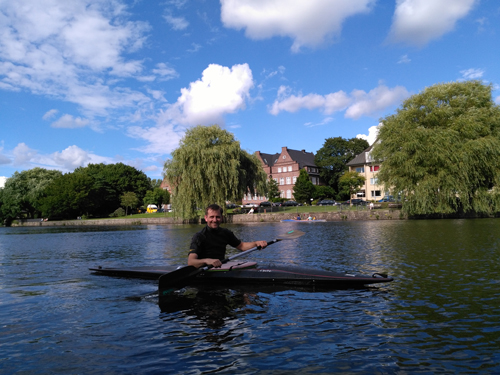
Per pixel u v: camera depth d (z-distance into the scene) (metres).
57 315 4.74
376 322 4.25
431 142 27.83
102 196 74.94
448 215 30.50
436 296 5.35
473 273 6.97
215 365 3.16
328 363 3.17
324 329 4.03
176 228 31.50
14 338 3.90
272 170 84.75
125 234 24.61
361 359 3.25
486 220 26.14
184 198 34.47
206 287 6.15
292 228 25.00
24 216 72.69
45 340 3.83
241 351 3.46
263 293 5.67
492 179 28.05
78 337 3.90
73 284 6.76
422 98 29.73
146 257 10.98
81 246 15.76
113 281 6.98
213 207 6.08
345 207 40.78
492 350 3.39
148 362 3.24
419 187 27.91
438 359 3.22
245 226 29.81
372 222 29.91
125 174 81.38
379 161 32.34
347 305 4.96
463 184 26.80
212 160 34.16
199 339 3.79
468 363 3.13
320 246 12.48
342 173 80.25
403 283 6.26
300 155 86.38
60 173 76.94
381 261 8.78
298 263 8.72
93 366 3.18
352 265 8.28
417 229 19.59
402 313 4.56
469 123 27.23
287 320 4.36
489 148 26.34
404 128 29.39
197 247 6.00
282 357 3.31
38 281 7.18
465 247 11.04
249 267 6.69
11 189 68.56
